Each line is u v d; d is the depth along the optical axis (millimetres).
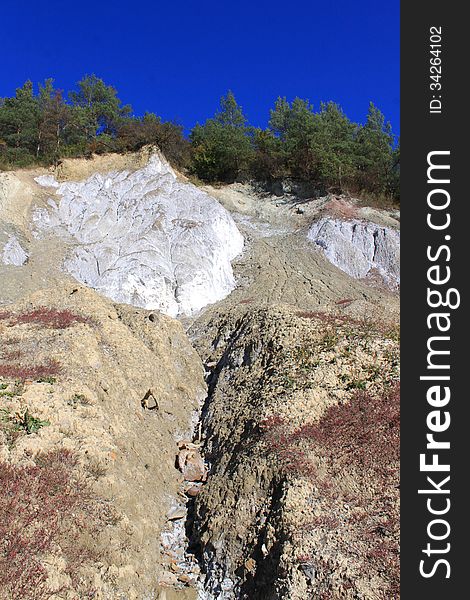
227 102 49219
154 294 25609
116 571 8133
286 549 8367
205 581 9195
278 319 16547
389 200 40688
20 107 41750
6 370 11969
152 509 10430
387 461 10250
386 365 13352
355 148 42844
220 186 43594
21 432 9617
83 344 14094
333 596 7547
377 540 8500
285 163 43312
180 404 15164
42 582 6992
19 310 17547
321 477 10016
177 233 29562
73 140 42688
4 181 31938
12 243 27438
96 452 10047
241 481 10328
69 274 26953
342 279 30062
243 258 31531
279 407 11953
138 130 41812
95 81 48188
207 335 20828
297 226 37406
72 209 33562
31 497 8312
